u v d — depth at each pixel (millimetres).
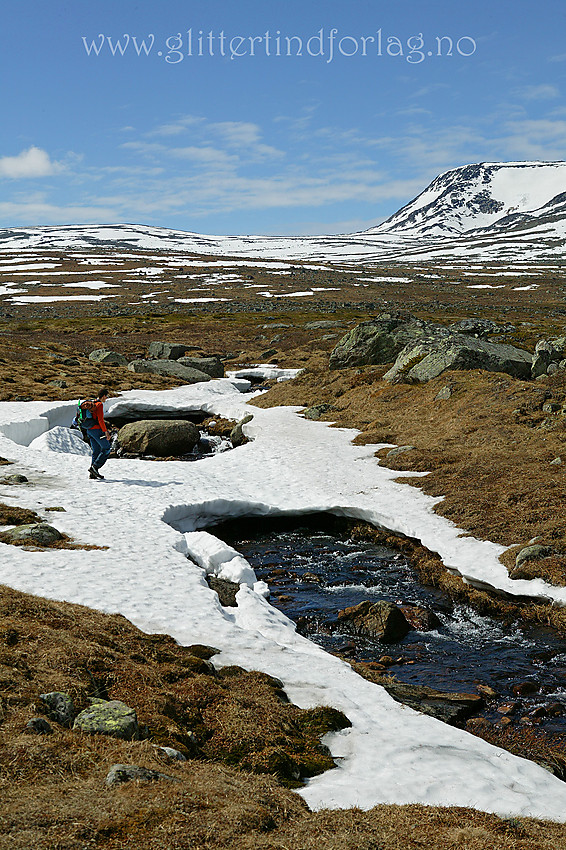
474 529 19391
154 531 17922
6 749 6875
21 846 5352
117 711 8195
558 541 17266
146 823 5926
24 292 150125
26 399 41281
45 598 12289
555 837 6941
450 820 7039
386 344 45875
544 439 26359
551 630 14852
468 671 13180
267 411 39188
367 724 9594
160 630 11891
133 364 56438
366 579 18328
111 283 166375
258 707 9430
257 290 155875
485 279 185250
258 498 22812
